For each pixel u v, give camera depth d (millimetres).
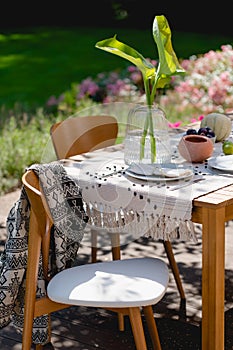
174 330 3510
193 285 3990
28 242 2889
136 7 13797
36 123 6906
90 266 3051
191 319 3611
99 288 2838
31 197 2789
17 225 2979
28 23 14047
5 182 5758
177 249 4539
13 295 3080
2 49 12211
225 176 3090
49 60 11477
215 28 13328
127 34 13211
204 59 7656
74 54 11789
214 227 2764
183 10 13500
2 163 5941
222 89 6988
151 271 2959
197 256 4422
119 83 7672
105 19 13977
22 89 9953
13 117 6871
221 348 2896
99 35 13133
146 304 2736
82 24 14039
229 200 2779
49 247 3092
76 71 10805
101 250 4512
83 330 3529
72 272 3002
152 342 3211
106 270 2998
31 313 2893
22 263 3041
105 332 3508
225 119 3674
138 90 7852
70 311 3729
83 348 3363
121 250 4520
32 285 2885
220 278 2830
